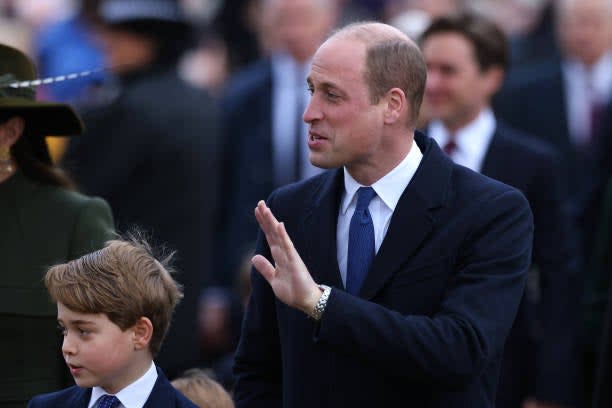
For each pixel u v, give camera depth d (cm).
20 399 1666
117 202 2603
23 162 1744
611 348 1839
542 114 3081
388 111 1509
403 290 1496
